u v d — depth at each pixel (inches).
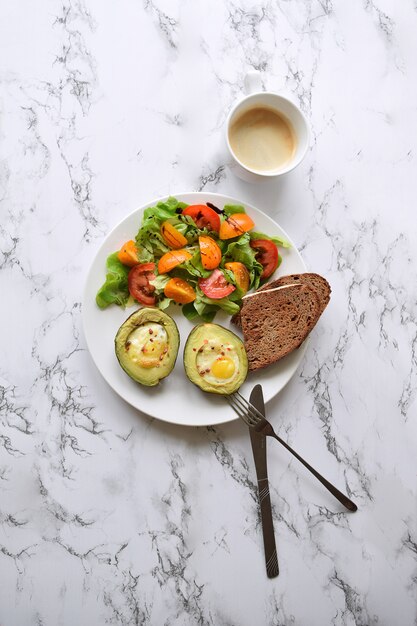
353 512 32.1
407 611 32.3
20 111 30.9
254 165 30.6
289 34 32.7
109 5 31.4
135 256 29.1
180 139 31.6
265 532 30.8
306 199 32.4
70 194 30.9
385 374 32.8
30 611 29.9
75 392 30.5
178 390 29.7
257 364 29.8
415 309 33.3
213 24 32.0
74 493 30.4
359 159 33.1
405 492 32.6
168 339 28.9
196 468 31.0
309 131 30.0
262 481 30.5
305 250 32.3
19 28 31.0
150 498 30.7
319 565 31.7
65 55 31.2
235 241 30.1
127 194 31.2
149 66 31.6
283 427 31.7
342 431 32.2
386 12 33.6
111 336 29.5
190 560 30.8
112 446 30.6
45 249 30.7
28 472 30.2
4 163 30.7
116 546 30.5
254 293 29.9
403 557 32.4
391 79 33.6
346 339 32.6
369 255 32.9
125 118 31.3
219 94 31.9
